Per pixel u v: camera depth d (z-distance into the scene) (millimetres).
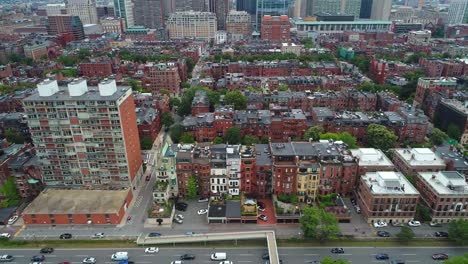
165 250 146125
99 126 168000
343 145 192875
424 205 166625
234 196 174750
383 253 141250
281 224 159750
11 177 182125
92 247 147875
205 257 142250
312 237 147875
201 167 174250
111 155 174500
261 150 188625
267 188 177625
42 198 171000
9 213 165750
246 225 159500
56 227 160500
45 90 166375
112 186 181500
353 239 149500
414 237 149500
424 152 188000
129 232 156500
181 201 178375
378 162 179750
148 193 188000
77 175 180125
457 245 145750
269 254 137000
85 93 171875
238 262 139125
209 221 161375
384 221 159000
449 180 158875
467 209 156125
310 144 184625
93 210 160500
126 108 175125
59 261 140250
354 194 176500
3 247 148000
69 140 171750
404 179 167250
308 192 172125
